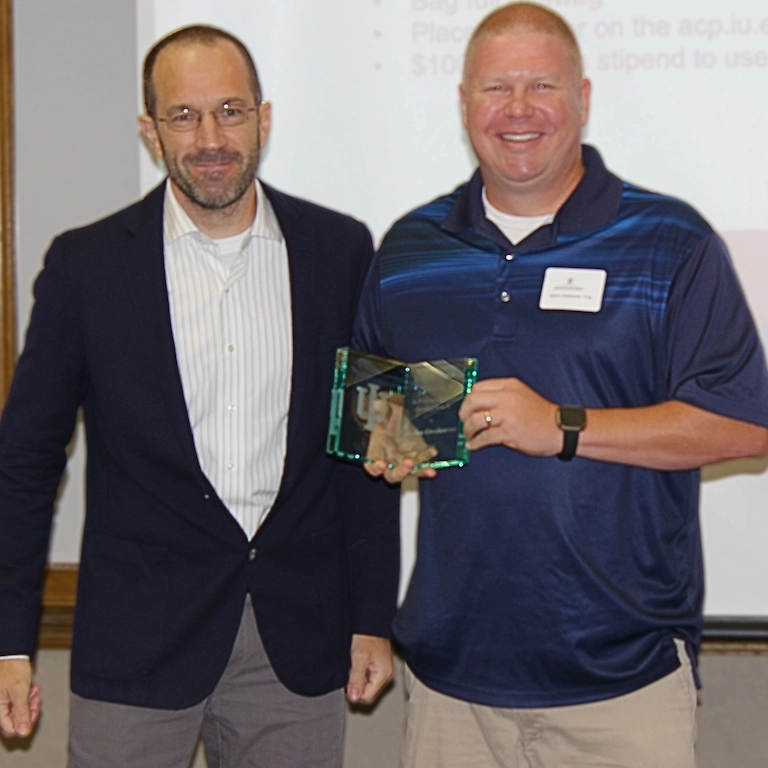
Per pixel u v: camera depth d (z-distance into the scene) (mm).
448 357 1803
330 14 2541
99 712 1850
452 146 2547
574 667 1729
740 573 2557
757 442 1682
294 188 2568
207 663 1843
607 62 2498
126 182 2615
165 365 1829
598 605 1720
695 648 1794
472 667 1788
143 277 1852
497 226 1825
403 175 2557
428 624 1804
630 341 1728
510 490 1738
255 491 1873
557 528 1719
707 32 2484
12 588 1901
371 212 2562
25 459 1890
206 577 1846
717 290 1708
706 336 1691
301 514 1911
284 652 1884
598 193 1792
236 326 1875
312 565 1928
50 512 1949
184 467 1830
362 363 1815
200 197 1818
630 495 1738
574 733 1748
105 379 1851
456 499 1785
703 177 2502
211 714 1982
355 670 1987
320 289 1940
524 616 1744
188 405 1853
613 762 1729
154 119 1850
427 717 1851
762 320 2500
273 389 1885
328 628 1930
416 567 1854
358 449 1808
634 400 1749
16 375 1905
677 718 1730
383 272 1915
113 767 1838
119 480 1885
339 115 2555
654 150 2504
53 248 1910
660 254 1734
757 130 2488
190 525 1854
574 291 1744
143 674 1824
